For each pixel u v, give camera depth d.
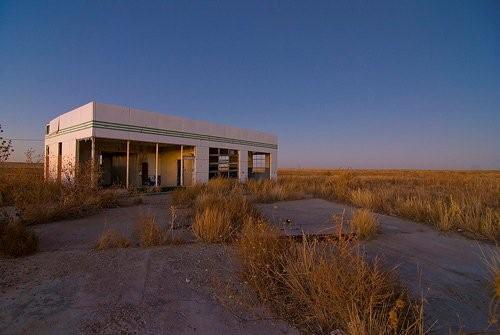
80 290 4.10
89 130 16.23
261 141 29.30
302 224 8.57
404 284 4.23
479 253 6.04
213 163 23.97
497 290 3.33
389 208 11.13
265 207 12.15
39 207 8.95
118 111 17.22
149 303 3.74
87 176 11.68
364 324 2.86
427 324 3.29
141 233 6.71
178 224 8.30
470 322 3.38
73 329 3.16
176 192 13.98
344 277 3.37
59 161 17.20
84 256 5.54
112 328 3.18
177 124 20.75
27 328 3.17
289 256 4.21
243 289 4.12
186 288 4.18
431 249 6.31
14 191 11.23
